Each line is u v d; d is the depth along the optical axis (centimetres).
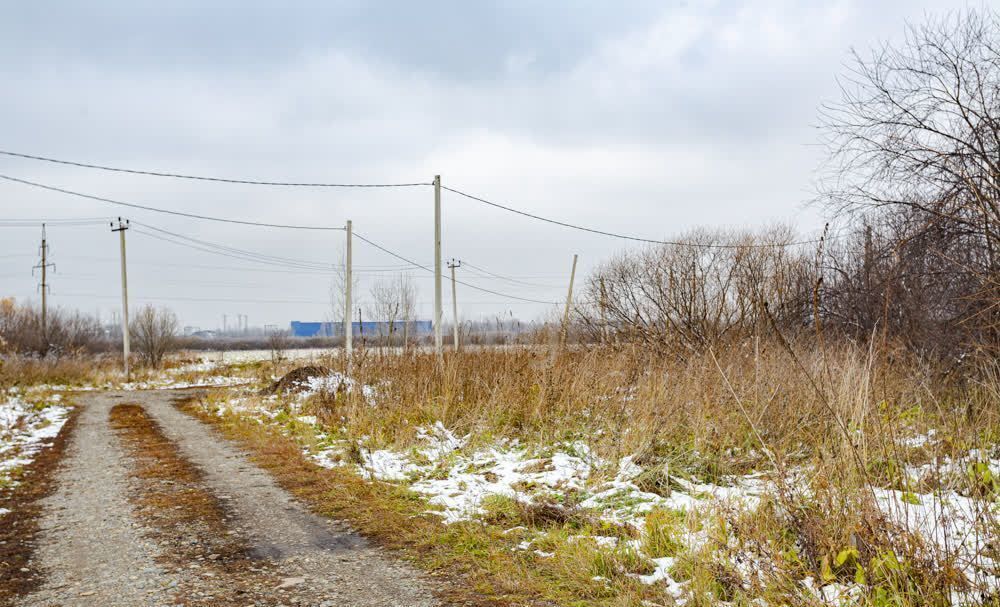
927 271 858
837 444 500
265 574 508
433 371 1293
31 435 1382
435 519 641
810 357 799
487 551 536
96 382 2947
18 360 2881
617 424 910
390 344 1519
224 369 3334
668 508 593
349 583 482
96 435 1366
